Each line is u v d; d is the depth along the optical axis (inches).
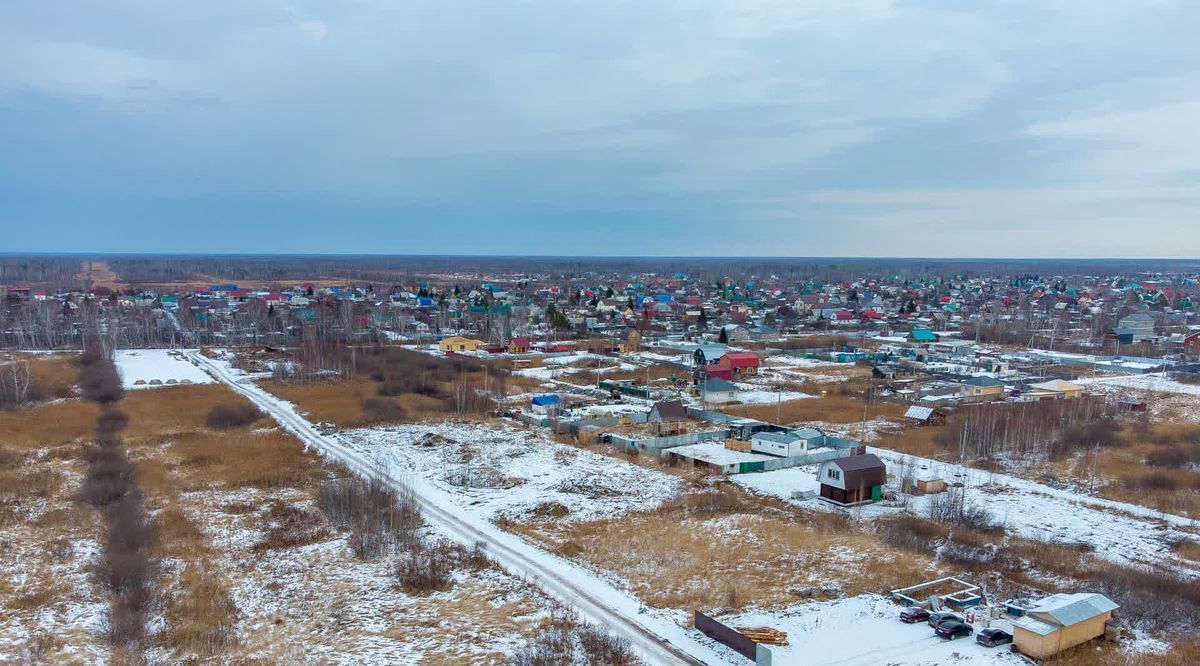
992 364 4249.5
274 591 1475.1
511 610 1375.5
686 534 1771.7
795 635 1262.3
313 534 1780.3
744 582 1499.8
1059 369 4311.0
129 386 3531.0
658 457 2454.5
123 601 1395.2
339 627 1322.6
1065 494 2096.5
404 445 2605.8
